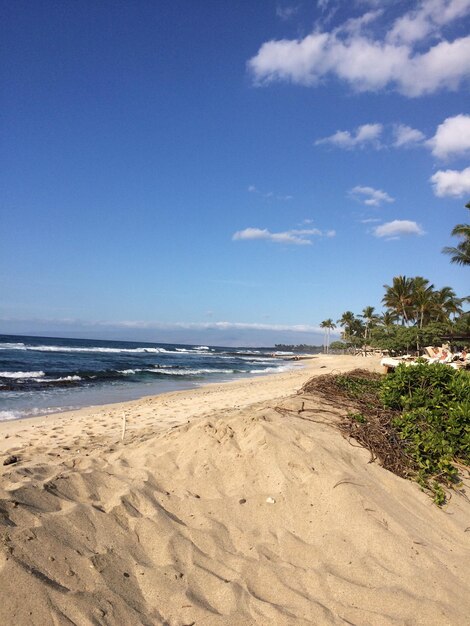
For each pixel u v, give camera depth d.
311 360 72.44
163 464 4.48
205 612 2.65
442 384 6.66
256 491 4.04
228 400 13.12
